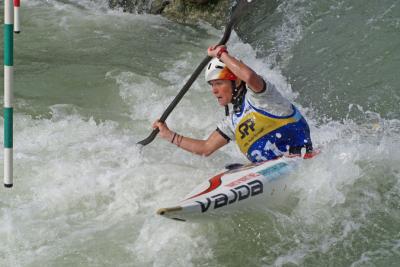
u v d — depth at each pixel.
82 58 24.16
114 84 21.69
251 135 13.49
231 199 12.38
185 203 11.92
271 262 12.27
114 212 13.76
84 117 19.22
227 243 12.71
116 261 12.21
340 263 12.17
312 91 21.27
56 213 13.77
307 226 13.09
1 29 27.28
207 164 15.74
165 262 12.18
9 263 12.16
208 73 13.15
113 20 28.70
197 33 27.53
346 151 14.60
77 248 12.58
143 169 14.97
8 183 12.70
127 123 18.86
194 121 19.22
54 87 21.38
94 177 14.84
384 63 21.94
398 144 15.62
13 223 13.36
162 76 22.70
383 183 14.20
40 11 29.59
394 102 19.78
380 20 24.20
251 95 13.06
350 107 19.81
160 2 29.47
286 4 26.86
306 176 13.58
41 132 17.50
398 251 12.43
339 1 25.97
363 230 13.01
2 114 18.84
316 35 24.52
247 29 26.64
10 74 12.20
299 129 13.52
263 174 13.09
